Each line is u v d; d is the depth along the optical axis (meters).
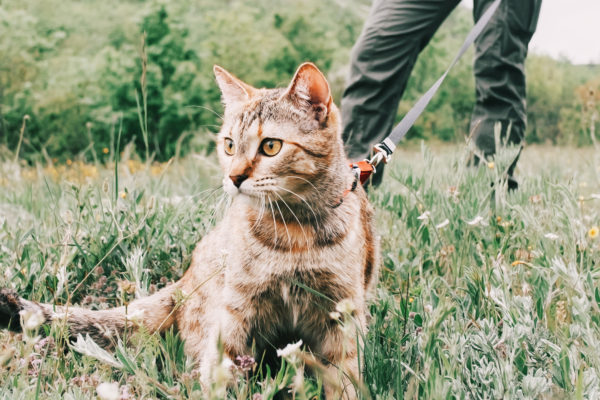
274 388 0.56
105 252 0.85
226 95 0.75
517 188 1.11
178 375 0.63
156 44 5.40
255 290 0.67
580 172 1.50
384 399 0.57
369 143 1.02
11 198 1.33
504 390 0.56
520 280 0.78
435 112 8.11
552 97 7.72
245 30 6.74
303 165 0.66
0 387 0.59
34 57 6.34
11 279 0.79
